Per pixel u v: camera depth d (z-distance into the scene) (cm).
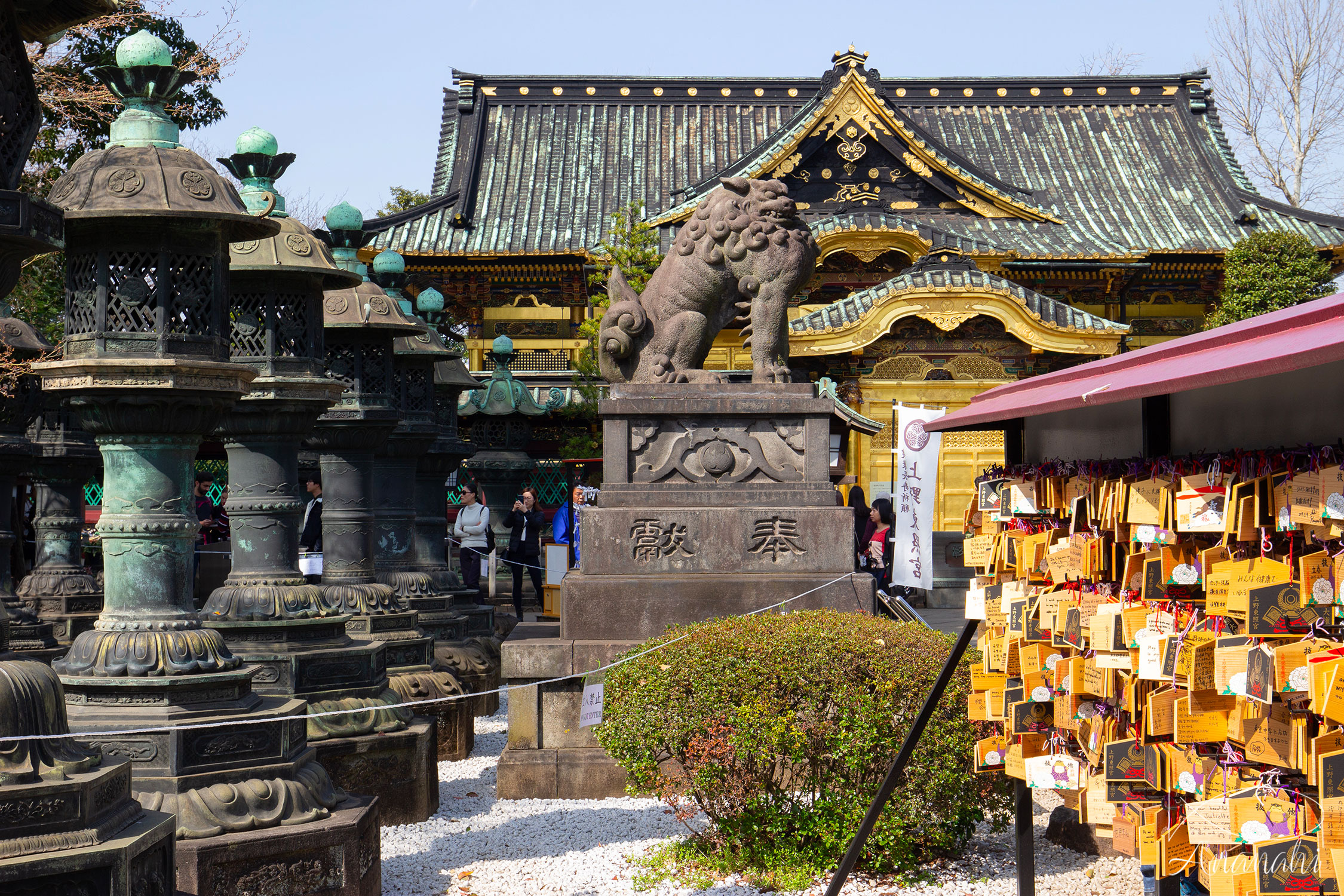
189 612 462
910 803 471
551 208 2714
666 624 674
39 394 795
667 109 3062
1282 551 269
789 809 500
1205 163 2806
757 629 502
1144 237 2555
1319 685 229
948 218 2525
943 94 3080
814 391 718
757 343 729
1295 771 264
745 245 725
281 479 613
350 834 446
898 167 2531
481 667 934
